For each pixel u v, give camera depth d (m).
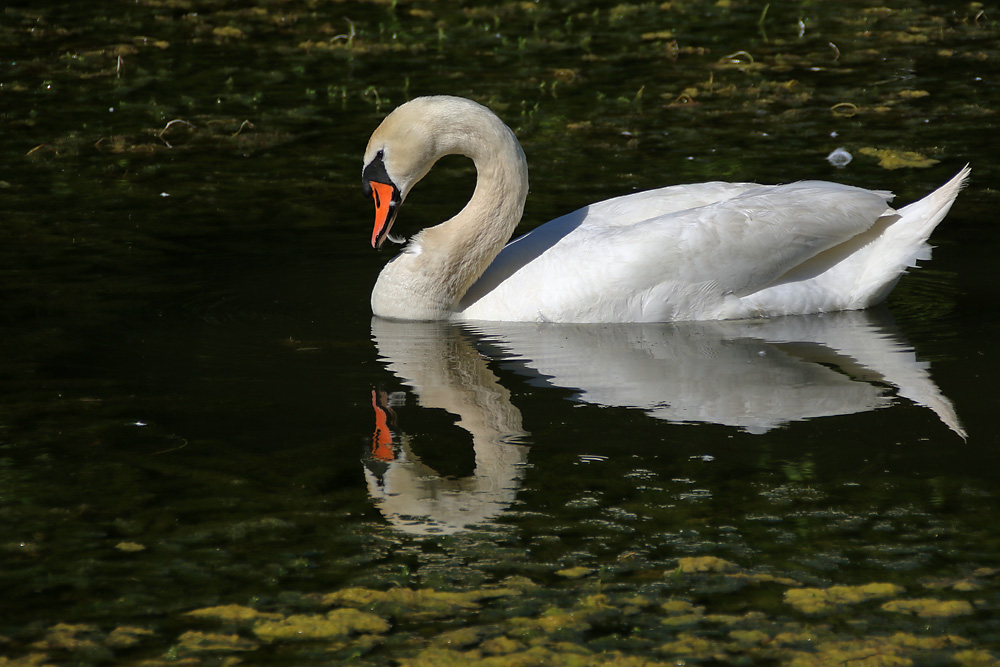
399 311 13.17
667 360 11.71
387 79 23.47
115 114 21.31
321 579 7.92
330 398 10.74
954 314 12.84
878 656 7.05
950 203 12.94
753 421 10.15
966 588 7.72
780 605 7.58
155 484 9.14
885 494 8.86
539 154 18.98
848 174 17.73
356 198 17.34
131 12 28.88
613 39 26.50
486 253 13.19
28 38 26.38
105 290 13.71
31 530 8.48
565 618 7.47
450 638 7.27
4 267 14.36
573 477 9.23
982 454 9.41
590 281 12.95
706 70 23.94
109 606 7.62
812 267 13.31
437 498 8.94
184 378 11.21
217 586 7.84
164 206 16.84
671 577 7.89
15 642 7.25
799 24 27.50
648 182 17.52
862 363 11.46
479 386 11.05
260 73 23.94
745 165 18.25
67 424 10.13
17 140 19.81
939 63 24.22
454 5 29.88
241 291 13.85
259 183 17.94
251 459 9.54
